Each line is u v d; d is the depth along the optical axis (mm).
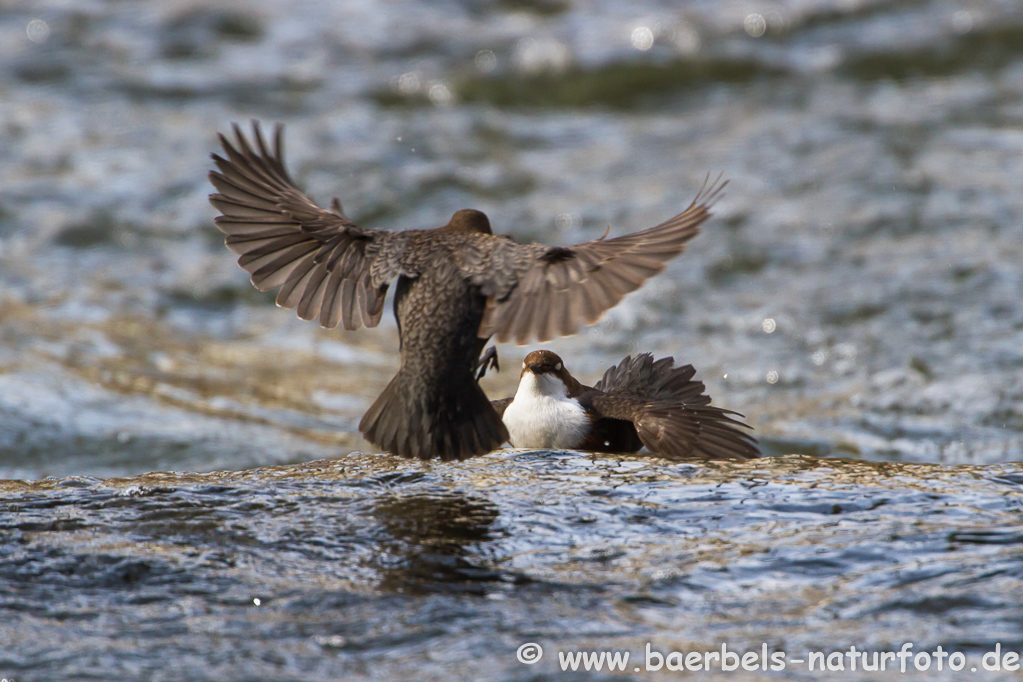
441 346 5082
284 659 4812
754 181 19312
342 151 20469
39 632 5070
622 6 27438
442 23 26516
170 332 15305
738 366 14062
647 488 6750
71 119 21609
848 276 16250
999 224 17219
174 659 4812
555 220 18094
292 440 11867
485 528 6137
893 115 21688
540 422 8641
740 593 5328
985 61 24141
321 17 26828
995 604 5109
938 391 12969
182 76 23641
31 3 26703
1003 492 6586
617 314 15812
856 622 5027
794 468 7203
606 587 5402
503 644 4875
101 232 17891
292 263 5105
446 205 18688
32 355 13695
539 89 23859
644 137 21734
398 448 5098
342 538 6027
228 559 5777
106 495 6719
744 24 26188
